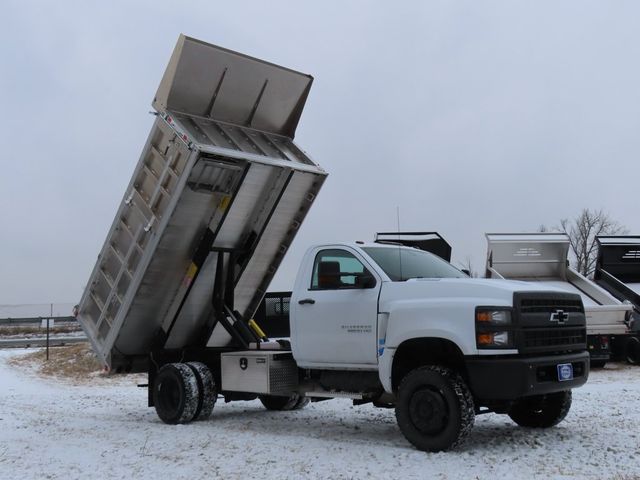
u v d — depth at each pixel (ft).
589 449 22.66
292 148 33.78
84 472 21.56
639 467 20.10
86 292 34.63
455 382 22.47
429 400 22.77
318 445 24.73
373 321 25.11
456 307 22.80
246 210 32.27
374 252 26.78
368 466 21.08
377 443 24.91
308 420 32.12
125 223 32.35
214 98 30.91
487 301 22.48
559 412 26.35
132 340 33.47
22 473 21.65
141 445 25.72
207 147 28.43
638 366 55.67
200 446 25.16
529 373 21.76
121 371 34.06
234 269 33.78
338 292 26.48
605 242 63.62
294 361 29.84
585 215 152.25
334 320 26.32
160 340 33.63
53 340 104.42
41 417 34.63
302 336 27.48
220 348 34.22
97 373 64.49
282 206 33.19
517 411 27.61
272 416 33.63
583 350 25.35
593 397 35.22
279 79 32.53
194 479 20.24
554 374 23.21
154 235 30.30
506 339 22.04
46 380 61.62
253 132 32.89
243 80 31.40
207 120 31.17
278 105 33.30
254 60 31.12
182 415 30.78
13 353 85.15
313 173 32.78
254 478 20.06
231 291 33.91
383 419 32.14
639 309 57.82
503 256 58.75
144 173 31.01
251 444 25.20
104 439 27.27
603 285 62.34
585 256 150.61
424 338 23.66
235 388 30.81
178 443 25.90
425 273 26.66
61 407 39.75
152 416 35.06
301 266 28.27
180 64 29.25
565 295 24.80
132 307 32.01
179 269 32.12
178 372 31.27
